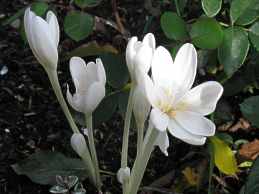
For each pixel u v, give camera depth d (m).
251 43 0.39
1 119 0.45
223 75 0.44
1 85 0.48
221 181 0.41
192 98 0.29
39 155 0.40
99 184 0.38
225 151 0.39
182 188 0.41
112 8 0.54
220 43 0.37
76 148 0.35
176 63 0.29
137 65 0.30
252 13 0.37
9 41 0.52
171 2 0.49
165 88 0.29
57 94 0.34
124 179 0.34
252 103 0.37
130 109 0.33
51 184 0.39
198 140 0.29
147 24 0.49
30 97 0.47
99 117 0.39
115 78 0.39
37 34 0.32
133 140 0.44
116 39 0.51
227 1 0.42
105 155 0.43
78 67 0.32
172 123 0.29
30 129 0.45
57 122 0.45
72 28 0.40
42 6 0.41
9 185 0.41
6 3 0.56
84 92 0.32
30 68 0.50
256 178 0.35
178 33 0.38
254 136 0.45
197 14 0.47
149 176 0.42
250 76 0.43
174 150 0.44
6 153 0.43
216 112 0.45
